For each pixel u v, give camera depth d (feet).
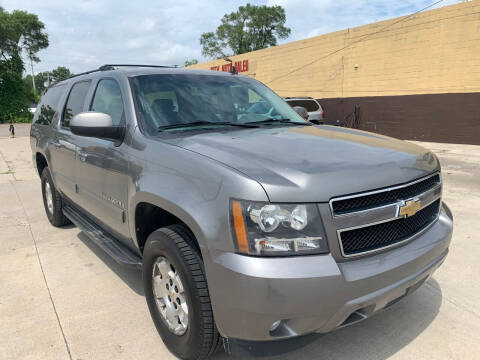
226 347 7.24
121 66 12.72
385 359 8.32
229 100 11.53
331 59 69.15
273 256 6.48
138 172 8.87
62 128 14.25
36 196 23.11
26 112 162.50
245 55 91.09
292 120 11.96
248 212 6.54
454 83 51.75
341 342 8.90
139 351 8.68
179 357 8.34
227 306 6.70
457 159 35.58
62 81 16.44
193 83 11.48
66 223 17.02
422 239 8.05
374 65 61.82
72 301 10.78
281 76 81.41
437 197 8.84
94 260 13.50
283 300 6.32
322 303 6.46
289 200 6.54
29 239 15.61
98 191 11.16
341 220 6.76
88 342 8.99
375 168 7.43
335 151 8.07
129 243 10.22
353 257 6.90
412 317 9.84
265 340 6.77
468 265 12.75
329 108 69.41
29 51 172.96
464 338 8.98
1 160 39.17
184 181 7.58
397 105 57.21
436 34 52.80
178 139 8.87
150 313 9.18
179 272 7.52
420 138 54.60
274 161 7.26
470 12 48.83
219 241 6.73
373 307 7.18
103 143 10.67
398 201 7.41
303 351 8.61
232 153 7.67
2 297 11.02
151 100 10.29
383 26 59.47
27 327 9.57
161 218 9.53
